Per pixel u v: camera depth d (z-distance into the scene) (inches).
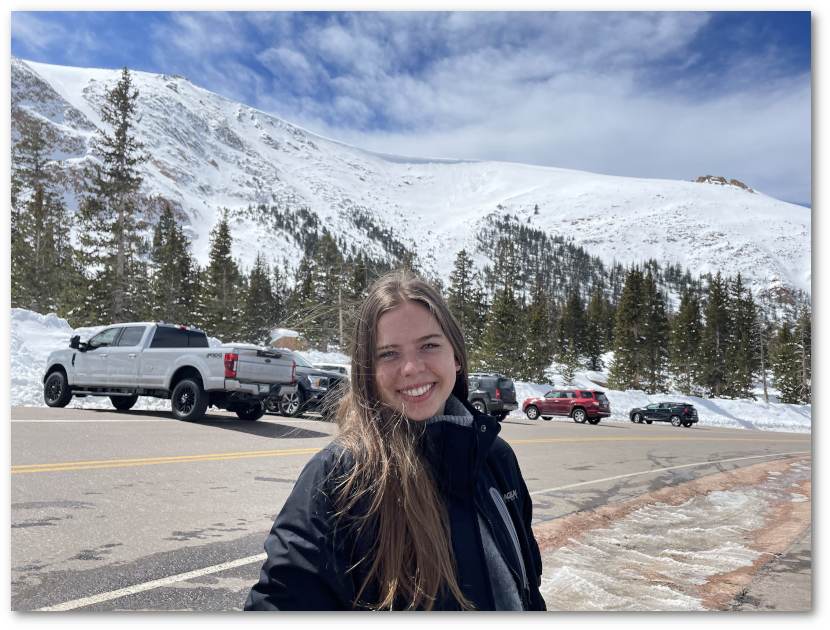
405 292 47.3
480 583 40.9
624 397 1492.4
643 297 2630.4
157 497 202.5
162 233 3051.2
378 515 39.0
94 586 120.3
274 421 474.3
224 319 2262.6
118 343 463.8
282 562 35.8
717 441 661.9
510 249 3644.2
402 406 45.2
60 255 2426.2
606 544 181.3
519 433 591.8
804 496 287.7
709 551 177.6
